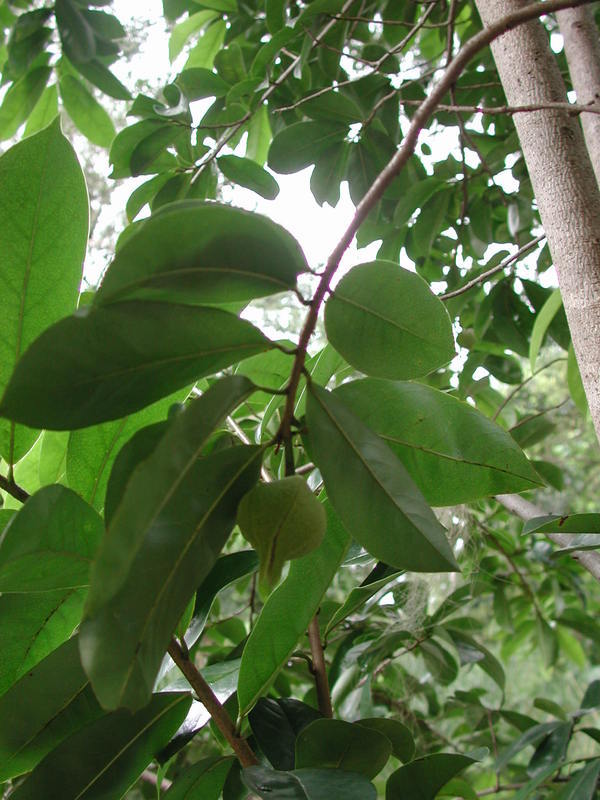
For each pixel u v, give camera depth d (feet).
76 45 3.50
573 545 1.77
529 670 7.91
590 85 2.12
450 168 3.16
